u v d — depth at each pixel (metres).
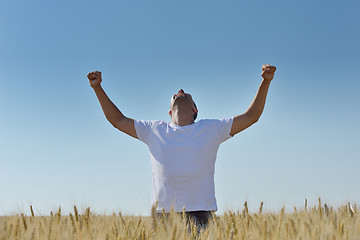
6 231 3.26
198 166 3.68
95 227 3.67
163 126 3.89
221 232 3.26
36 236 3.31
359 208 4.51
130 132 3.97
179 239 3.07
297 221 3.75
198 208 3.64
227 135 3.85
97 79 4.00
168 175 3.68
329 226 3.44
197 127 3.79
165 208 3.67
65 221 3.82
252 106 3.92
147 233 3.47
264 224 3.34
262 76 3.88
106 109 4.03
